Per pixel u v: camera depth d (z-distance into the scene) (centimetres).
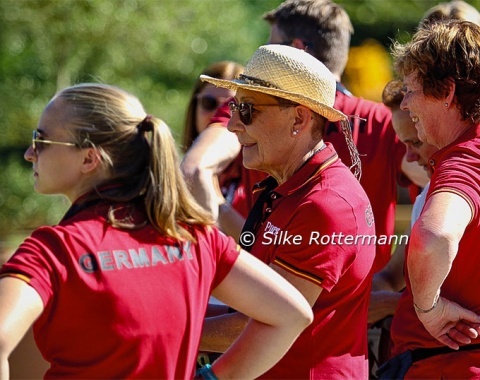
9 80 2834
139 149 615
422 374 802
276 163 793
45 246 573
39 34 2739
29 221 2792
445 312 745
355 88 3325
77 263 575
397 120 966
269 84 781
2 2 2652
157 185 608
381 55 3509
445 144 788
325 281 721
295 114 777
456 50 768
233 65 1194
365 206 768
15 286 552
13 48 2722
